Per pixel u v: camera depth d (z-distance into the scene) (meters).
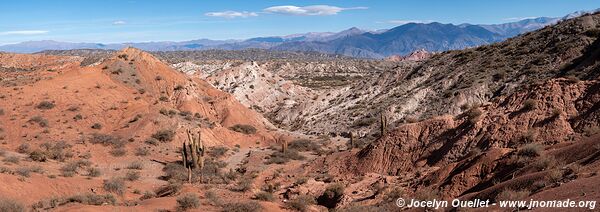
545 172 19.09
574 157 21.23
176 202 27.55
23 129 55.62
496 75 68.12
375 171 38.94
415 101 73.81
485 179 24.33
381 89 88.31
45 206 26.75
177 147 58.91
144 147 55.75
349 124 76.75
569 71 56.88
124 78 79.62
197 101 82.62
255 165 53.09
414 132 39.41
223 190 35.12
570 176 18.02
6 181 28.81
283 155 57.66
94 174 41.12
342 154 45.00
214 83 121.00
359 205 27.39
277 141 71.25
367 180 34.88
